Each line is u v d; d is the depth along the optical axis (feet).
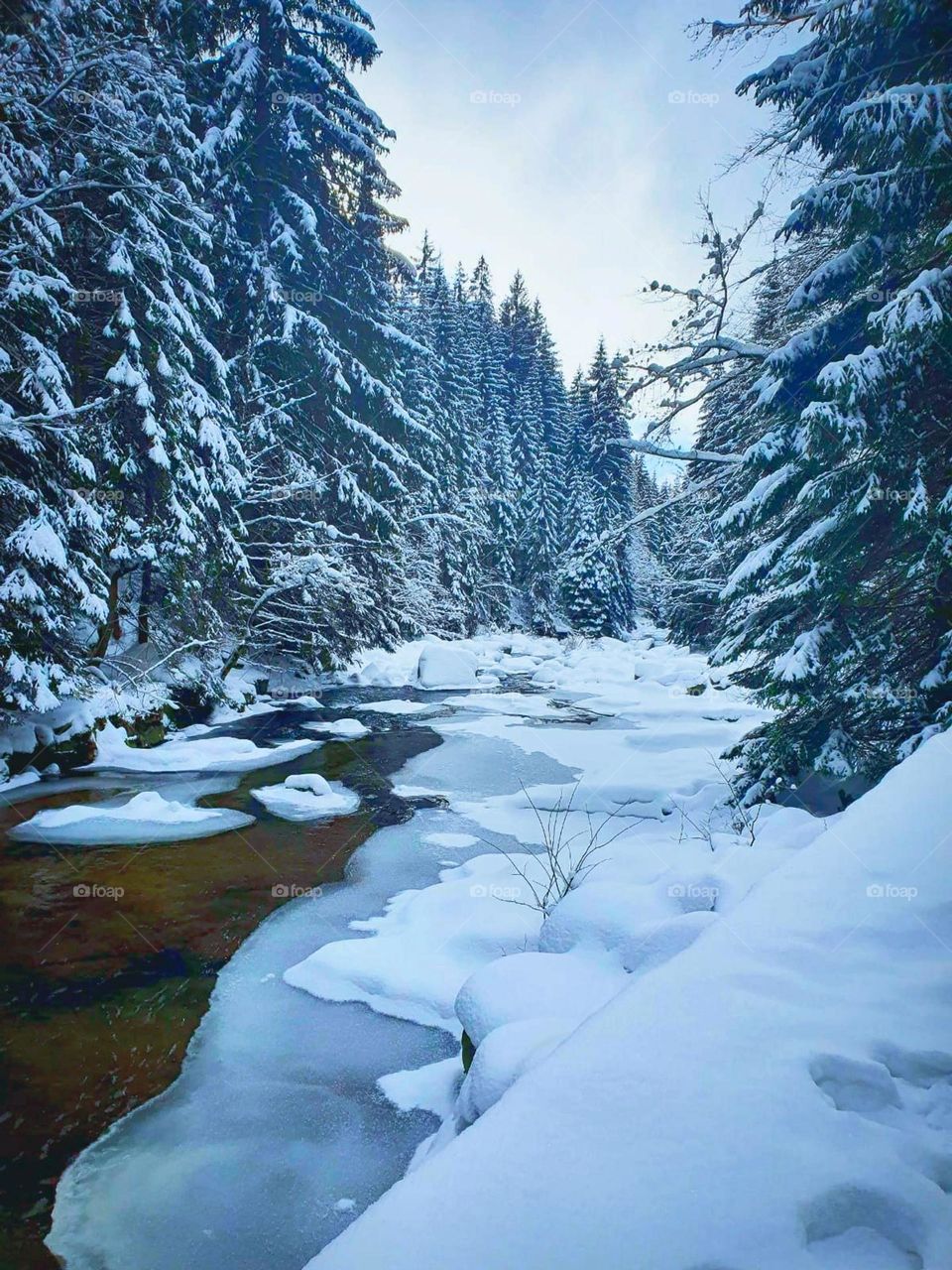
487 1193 5.23
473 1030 11.10
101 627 44.75
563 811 32.37
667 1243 4.83
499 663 103.09
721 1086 6.32
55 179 39.24
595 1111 6.04
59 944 18.76
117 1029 15.02
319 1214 10.28
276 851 26.27
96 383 44.32
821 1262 4.83
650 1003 7.60
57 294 38.63
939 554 21.21
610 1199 5.16
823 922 9.14
